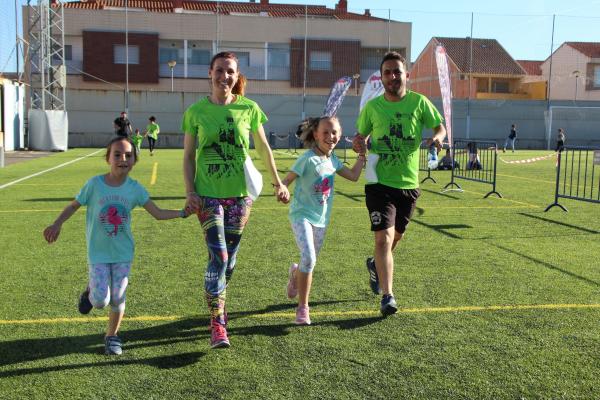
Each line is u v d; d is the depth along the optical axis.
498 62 45.97
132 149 3.88
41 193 12.12
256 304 4.88
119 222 3.83
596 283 5.55
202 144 4.07
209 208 4.06
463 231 8.29
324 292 5.24
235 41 40.44
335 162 4.70
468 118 37.53
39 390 3.29
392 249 5.17
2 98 25.83
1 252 6.75
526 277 5.75
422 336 4.13
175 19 39.62
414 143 4.80
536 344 3.99
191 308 4.75
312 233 4.52
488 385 3.35
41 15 29.12
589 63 45.59
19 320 4.42
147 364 3.65
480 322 4.43
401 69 4.79
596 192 13.45
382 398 3.19
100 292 3.73
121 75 39.31
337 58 41.06
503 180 16.47
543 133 38.00
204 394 3.24
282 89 40.91
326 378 3.44
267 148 4.32
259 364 3.65
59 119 28.19
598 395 3.24
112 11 38.88
